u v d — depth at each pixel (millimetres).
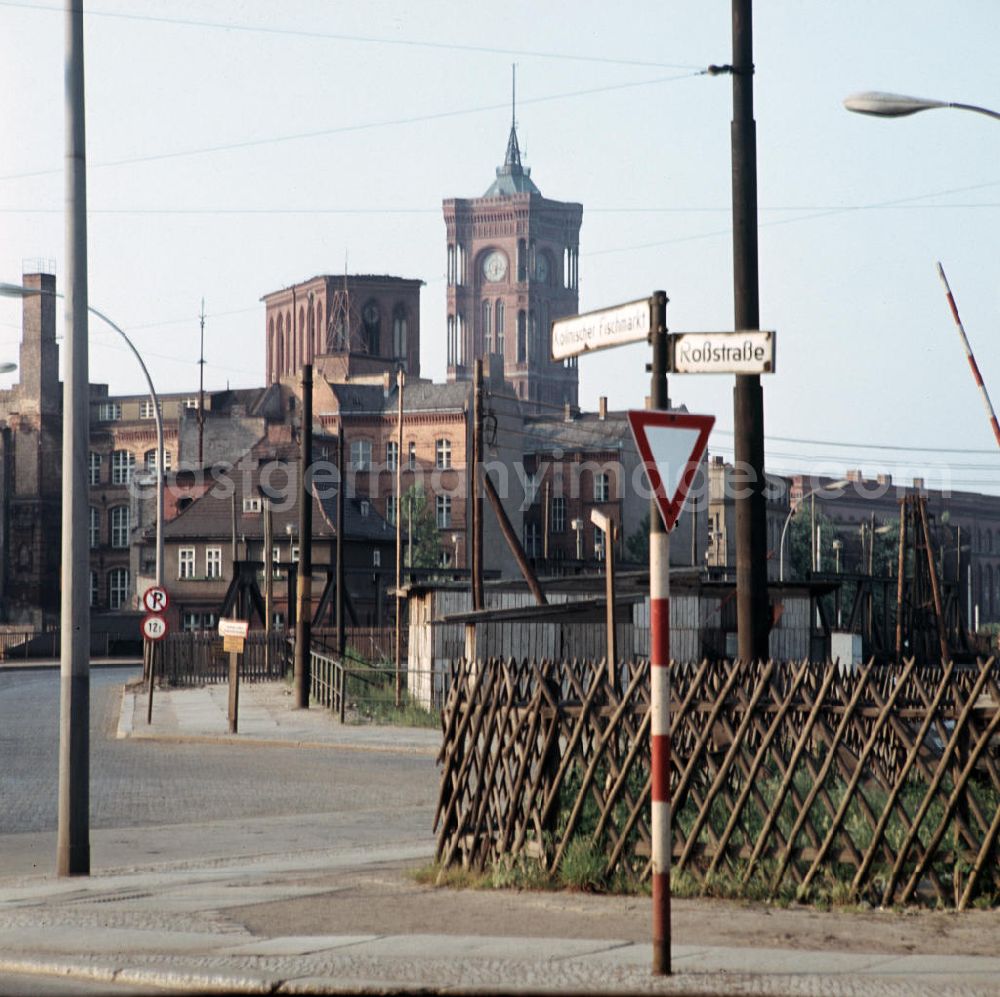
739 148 21609
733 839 18188
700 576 62531
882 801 18797
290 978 13414
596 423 183125
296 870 22062
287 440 178875
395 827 29062
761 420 21188
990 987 12359
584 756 19109
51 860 25172
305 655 66125
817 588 66875
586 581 64188
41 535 179375
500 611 55875
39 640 147250
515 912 17000
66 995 13539
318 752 47594
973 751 16516
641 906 17156
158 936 16125
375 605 133500
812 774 17406
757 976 12875
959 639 114188
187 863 23812
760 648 20953
